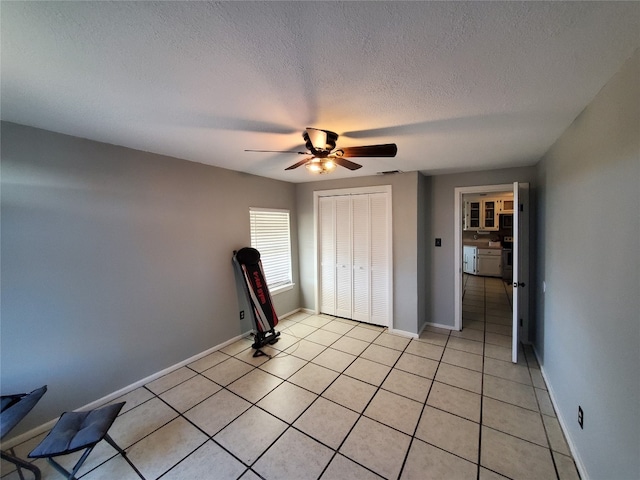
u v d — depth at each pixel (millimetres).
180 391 2482
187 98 1482
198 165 3023
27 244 1921
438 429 1990
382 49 1070
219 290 3305
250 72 1231
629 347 1149
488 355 3086
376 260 3938
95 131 1997
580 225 1695
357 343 3436
